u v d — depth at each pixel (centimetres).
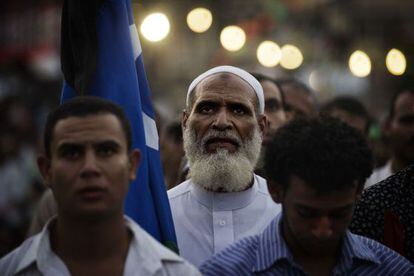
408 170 433
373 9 1938
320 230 341
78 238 327
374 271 368
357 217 432
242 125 455
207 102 456
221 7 1722
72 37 443
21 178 1126
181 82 1628
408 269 370
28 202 1096
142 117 429
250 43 1642
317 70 1702
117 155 326
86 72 427
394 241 427
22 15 1653
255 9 1734
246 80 467
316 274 362
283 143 351
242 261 366
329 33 1831
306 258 362
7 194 1103
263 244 366
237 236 453
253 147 458
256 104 467
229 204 457
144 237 334
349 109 812
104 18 434
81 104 330
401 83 1528
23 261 330
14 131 1300
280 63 1462
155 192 423
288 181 347
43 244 332
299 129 355
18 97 1422
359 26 1920
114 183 323
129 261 329
